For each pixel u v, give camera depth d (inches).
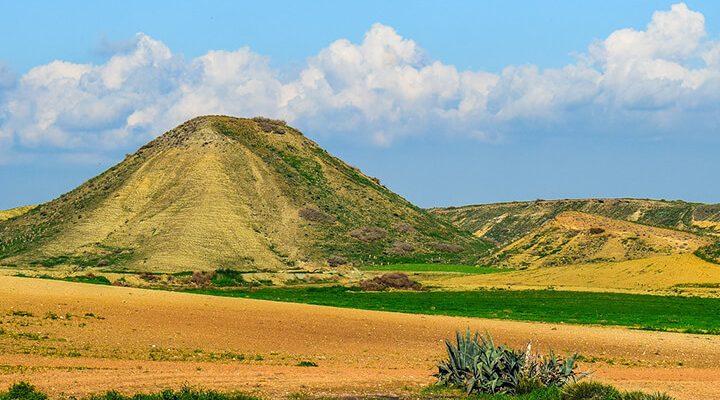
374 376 1553.9
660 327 2807.6
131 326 2033.7
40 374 1386.6
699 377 1708.9
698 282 4776.1
